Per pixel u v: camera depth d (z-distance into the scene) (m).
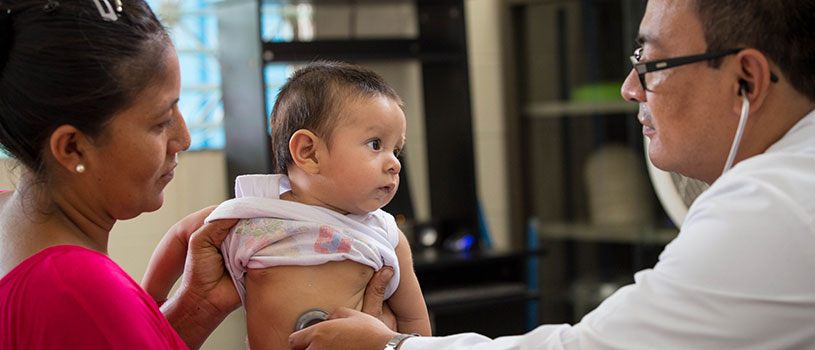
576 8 3.15
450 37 3.01
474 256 2.77
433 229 3.01
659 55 1.04
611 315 0.95
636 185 3.10
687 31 1.01
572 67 3.18
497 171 3.34
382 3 3.00
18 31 0.91
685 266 0.92
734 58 0.98
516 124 3.29
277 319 1.18
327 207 1.24
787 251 0.88
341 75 1.25
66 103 0.90
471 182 2.96
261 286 1.19
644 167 3.07
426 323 1.35
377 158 1.21
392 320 1.33
